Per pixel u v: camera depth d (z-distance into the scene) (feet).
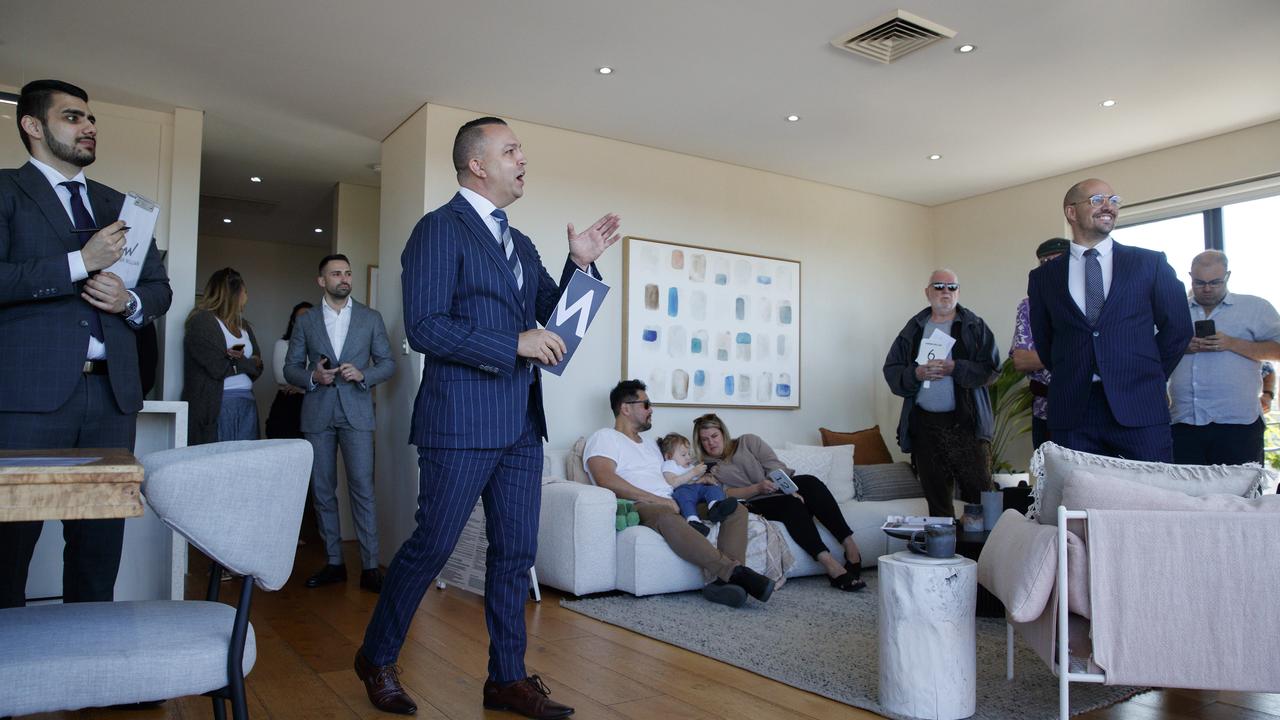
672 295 17.47
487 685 7.89
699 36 12.59
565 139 16.57
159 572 9.55
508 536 7.75
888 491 16.80
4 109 14.58
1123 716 7.90
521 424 7.49
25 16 11.97
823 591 13.71
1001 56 13.25
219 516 4.33
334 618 11.67
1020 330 14.28
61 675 4.01
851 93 14.75
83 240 7.33
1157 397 9.24
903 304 21.57
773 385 18.85
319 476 14.49
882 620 8.06
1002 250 20.70
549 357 7.17
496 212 7.68
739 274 18.48
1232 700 8.44
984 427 15.38
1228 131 16.65
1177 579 6.57
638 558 12.94
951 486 15.40
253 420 15.33
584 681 8.86
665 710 7.97
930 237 22.33
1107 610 6.64
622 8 11.75
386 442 16.55
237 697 4.36
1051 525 7.16
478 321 7.38
